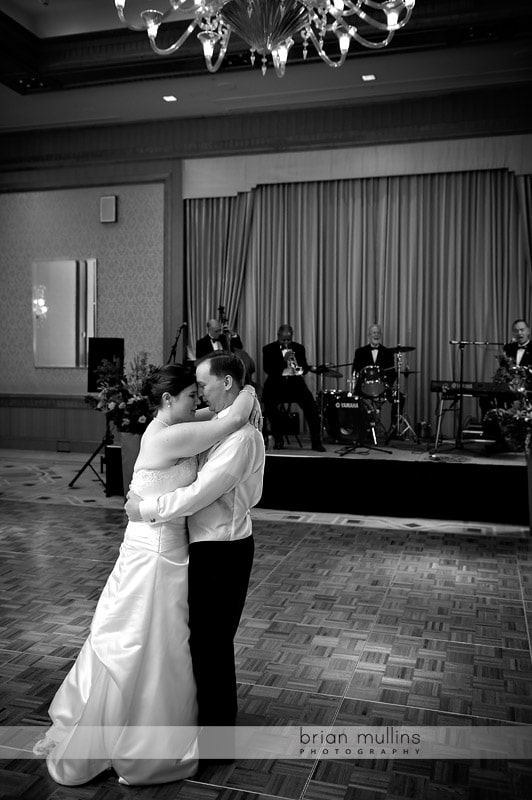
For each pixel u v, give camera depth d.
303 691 3.15
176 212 9.83
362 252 9.23
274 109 9.27
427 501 6.76
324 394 8.38
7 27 7.18
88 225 10.30
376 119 8.97
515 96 8.51
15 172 10.53
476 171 8.78
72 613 4.04
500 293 8.80
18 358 10.69
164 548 2.47
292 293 9.52
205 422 2.46
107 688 2.45
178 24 7.21
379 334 8.55
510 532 6.20
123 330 10.20
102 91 8.64
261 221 9.58
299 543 5.73
